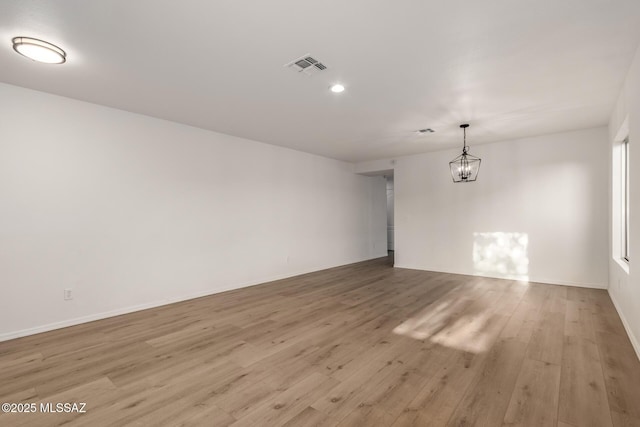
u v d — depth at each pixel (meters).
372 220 8.82
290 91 3.36
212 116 4.23
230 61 2.71
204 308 4.11
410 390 2.15
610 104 3.80
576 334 3.10
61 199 3.45
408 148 6.30
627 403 1.97
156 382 2.28
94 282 3.67
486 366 2.47
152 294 4.17
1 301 3.08
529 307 4.01
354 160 7.67
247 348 2.85
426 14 2.07
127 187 3.96
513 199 5.63
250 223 5.51
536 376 2.31
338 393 2.12
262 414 1.90
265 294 4.83
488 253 5.93
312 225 6.82
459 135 5.27
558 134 5.17
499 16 2.09
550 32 2.28
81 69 2.83
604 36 2.34
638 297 2.64
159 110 3.97
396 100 3.62
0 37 2.30
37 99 3.30
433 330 3.26
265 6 1.98
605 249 4.81
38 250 3.29
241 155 5.38
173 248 4.41
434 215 6.65
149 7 1.97
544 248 5.34
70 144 3.52
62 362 2.60
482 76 3.02
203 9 2.00
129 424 1.82
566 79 3.09
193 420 1.85
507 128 4.86
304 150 6.48
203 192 4.80
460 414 1.88
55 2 1.92
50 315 3.35
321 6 1.98
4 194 3.11
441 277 5.99
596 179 4.87
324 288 5.21
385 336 3.11
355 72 2.93
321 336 3.12
